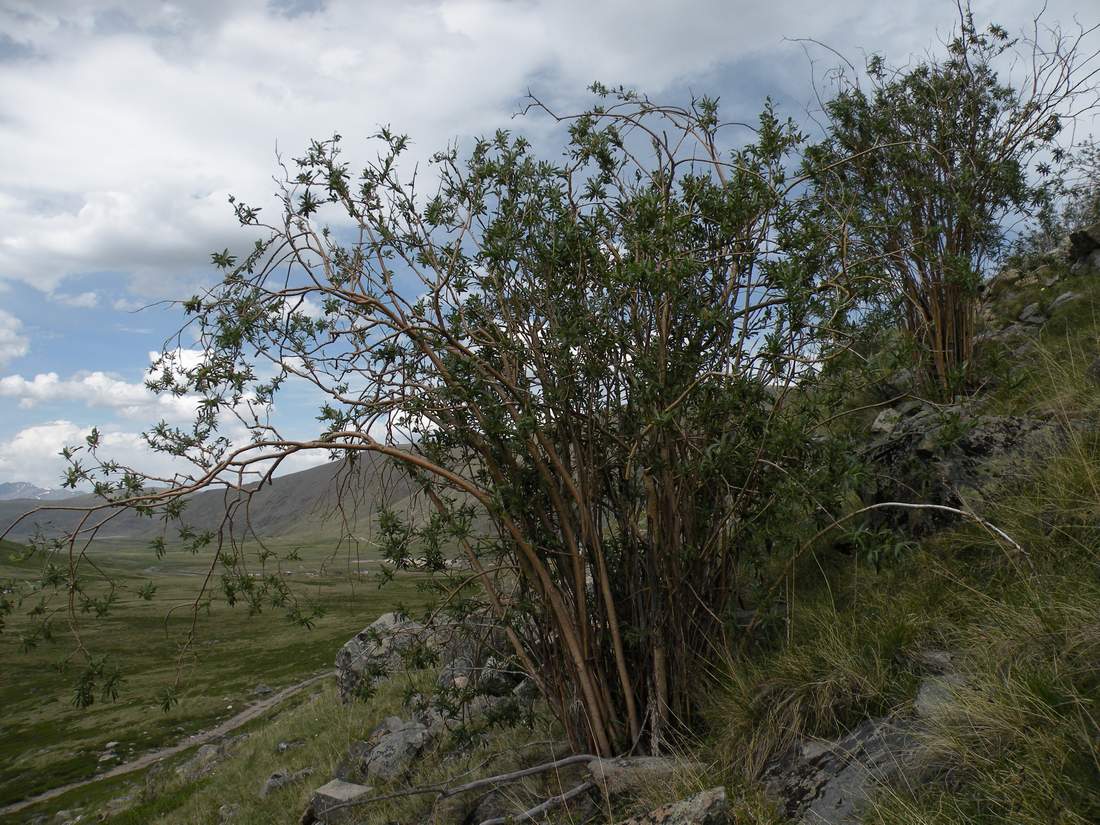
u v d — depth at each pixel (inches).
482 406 150.0
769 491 147.7
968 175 239.6
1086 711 90.7
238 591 134.3
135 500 125.0
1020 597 124.6
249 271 149.8
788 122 158.2
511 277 156.2
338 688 470.6
